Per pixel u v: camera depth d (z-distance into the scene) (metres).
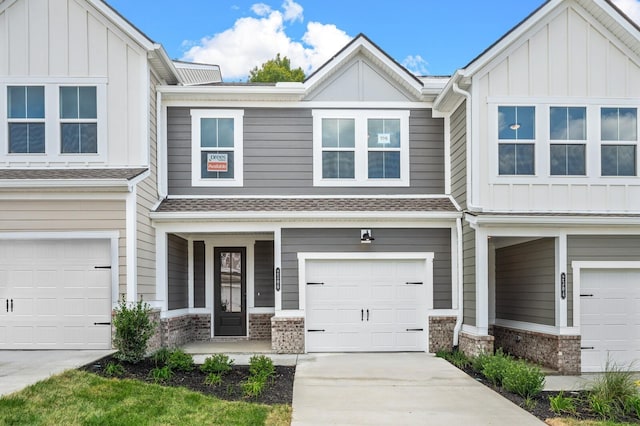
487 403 7.45
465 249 11.38
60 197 10.13
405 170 12.38
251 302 13.72
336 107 12.41
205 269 13.72
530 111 10.98
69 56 11.00
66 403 6.53
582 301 10.59
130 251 10.16
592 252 10.59
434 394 7.92
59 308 10.20
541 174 10.86
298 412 6.89
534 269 11.42
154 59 11.30
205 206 11.55
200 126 12.27
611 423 6.56
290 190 12.26
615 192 10.93
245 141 12.30
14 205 10.19
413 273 11.78
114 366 8.38
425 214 11.44
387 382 8.65
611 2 10.69
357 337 11.62
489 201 10.77
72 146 10.98
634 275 10.70
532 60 10.98
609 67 11.08
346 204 11.80
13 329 10.15
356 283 11.71
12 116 10.95
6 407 6.21
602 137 11.04
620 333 10.57
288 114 12.39
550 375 9.98
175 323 12.18
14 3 11.02
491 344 10.27
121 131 11.00
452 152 12.26
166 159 12.11
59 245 10.26
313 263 11.69
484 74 10.92
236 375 8.66
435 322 11.57
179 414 6.45
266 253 13.84
